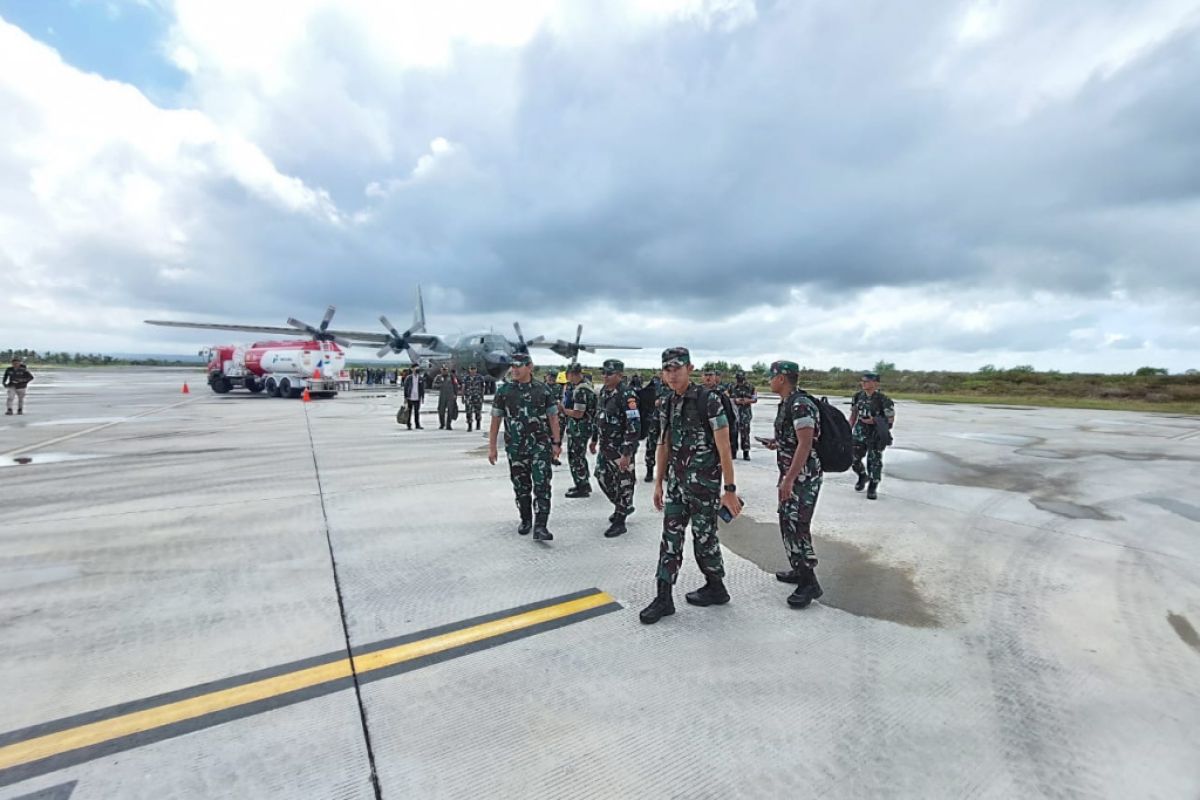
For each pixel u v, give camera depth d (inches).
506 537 203.3
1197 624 137.0
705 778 83.7
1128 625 136.3
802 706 102.3
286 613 138.0
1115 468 356.2
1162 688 109.0
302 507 241.9
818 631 132.6
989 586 160.7
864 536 209.2
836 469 150.4
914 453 418.0
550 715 98.8
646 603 147.7
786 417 159.8
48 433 488.4
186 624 131.4
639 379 299.0
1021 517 237.3
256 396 1059.9
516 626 133.0
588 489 276.1
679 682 109.8
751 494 279.3
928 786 82.4
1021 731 95.5
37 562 171.8
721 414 136.2
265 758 87.0
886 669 115.5
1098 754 89.7
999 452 424.2
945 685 109.6
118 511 233.0
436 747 90.1
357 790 80.7
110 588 152.3
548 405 199.3
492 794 80.0
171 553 181.0
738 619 138.7
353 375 1950.1
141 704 100.2
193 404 848.3
